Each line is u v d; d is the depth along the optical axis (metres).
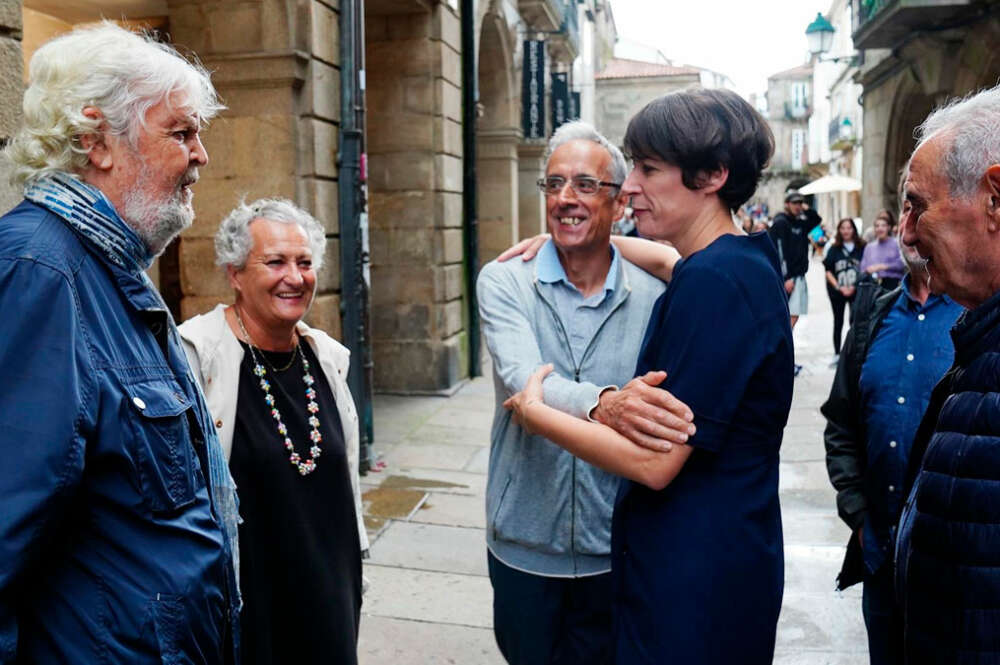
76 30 1.39
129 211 1.37
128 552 1.27
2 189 2.38
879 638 2.23
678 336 1.46
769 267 1.51
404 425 6.90
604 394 1.60
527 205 14.22
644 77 35.25
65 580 1.25
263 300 2.16
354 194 5.63
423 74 7.86
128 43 1.37
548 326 2.08
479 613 3.62
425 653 3.27
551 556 2.07
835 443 2.48
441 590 3.84
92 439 1.23
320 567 2.15
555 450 2.03
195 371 2.07
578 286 2.10
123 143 1.35
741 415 1.46
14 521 1.12
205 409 1.55
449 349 8.17
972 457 1.26
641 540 1.53
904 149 14.27
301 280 2.18
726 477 1.47
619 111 35.78
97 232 1.31
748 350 1.43
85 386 1.21
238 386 2.12
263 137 5.46
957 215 1.29
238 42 5.39
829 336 11.80
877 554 2.23
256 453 2.10
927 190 1.33
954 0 10.59
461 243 8.65
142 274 1.41
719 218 1.56
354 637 2.25
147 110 1.35
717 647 1.44
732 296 1.44
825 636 3.36
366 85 7.94
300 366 2.28
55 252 1.24
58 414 1.17
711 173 1.53
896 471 2.22
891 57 13.46
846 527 4.54
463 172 8.78
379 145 8.00
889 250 8.42
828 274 9.45
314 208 5.52
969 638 1.25
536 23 13.93
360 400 5.64
